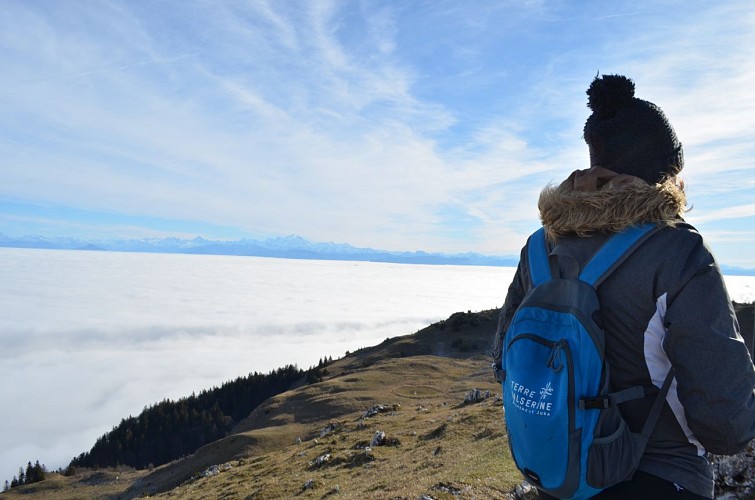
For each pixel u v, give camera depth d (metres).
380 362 120.94
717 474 4.51
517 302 3.07
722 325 2.13
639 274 2.29
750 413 2.10
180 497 41.59
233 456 73.38
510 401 2.38
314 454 42.06
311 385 107.31
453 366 110.31
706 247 2.29
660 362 2.30
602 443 2.17
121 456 148.62
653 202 2.36
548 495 2.57
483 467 17.67
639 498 2.27
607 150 2.64
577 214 2.54
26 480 130.75
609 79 2.72
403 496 16.02
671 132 2.64
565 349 2.24
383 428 46.34
